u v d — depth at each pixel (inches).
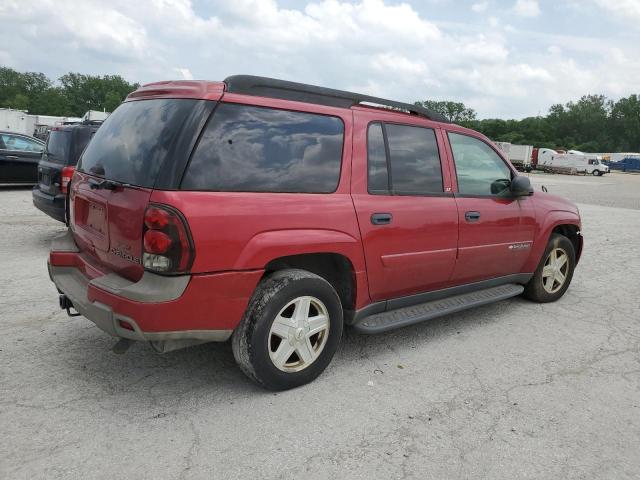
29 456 103.1
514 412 129.6
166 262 110.9
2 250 274.2
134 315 111.3
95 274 132.8
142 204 113.6
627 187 1266.0
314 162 134.7
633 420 128.3
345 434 116.3
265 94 130.0
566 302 228.1
